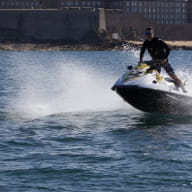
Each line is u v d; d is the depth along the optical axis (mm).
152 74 47594
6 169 33531
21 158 36094
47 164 34531
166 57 47625
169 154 36750
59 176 32188
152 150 37906
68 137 42281
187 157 35938
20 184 30844
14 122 48750
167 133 43625
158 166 33844
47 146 39406
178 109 49750
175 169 33156
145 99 47938
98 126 46500
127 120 48812
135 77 47375
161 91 47188
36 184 30828
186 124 46938
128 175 32188
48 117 51031
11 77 116875
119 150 38031
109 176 32062
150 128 45438
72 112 53344
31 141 41000
